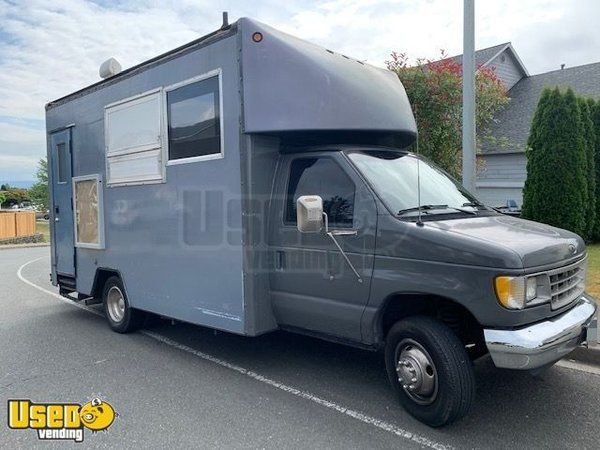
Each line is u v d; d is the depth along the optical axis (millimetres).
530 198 11992
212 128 4949
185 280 5379
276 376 4949
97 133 6676
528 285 3391
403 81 9805
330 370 5098
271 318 4875
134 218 6066
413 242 3764
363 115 4766
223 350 5805
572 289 3930
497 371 4867
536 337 3338
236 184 4691
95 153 6754
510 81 21469
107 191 6539
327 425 3887
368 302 4066
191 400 4406
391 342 4004
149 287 5934
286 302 4691
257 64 4574
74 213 7270
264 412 4141
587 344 3861
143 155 5840
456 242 3553
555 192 11555
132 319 6441
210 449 3561
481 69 11969
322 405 4258
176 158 5398
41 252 20734
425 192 4477
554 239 3805
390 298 3934
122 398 4473
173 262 5527
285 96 4551
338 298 4285
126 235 6234
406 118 5223
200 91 5066
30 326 7160
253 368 5184
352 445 3570
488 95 11398
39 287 10742
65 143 7449
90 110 6801
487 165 18266
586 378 4641
